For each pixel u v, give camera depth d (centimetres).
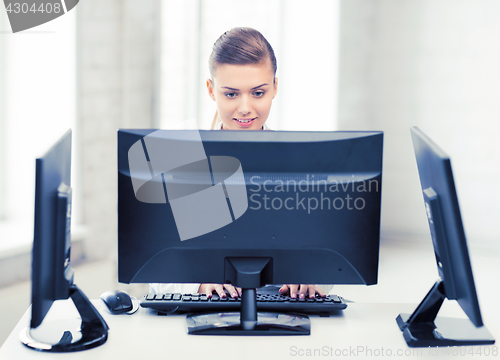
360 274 119
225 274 119
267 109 174
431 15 442
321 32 438
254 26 402
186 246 117
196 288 161
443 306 138
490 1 422
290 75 438
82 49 288
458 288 114
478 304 110
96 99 300
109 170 311
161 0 333
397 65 458
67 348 108
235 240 117
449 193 108
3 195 279
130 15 312
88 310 116
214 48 173
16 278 244
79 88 289
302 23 433
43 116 282
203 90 367
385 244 453
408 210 468
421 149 120
